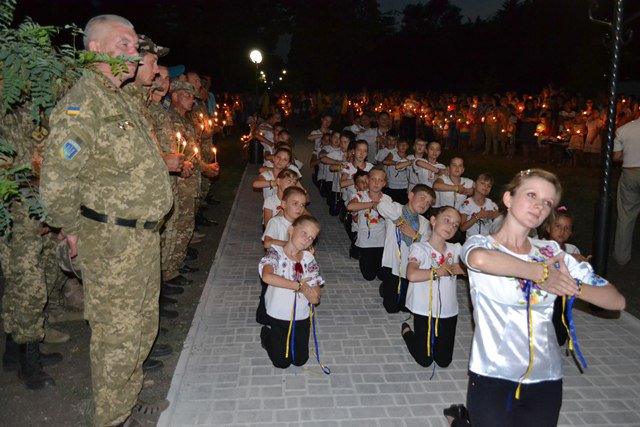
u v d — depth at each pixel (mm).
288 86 58656
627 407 4484
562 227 5090
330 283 7391
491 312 2959
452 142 23250
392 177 10234
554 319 5121
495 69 37781
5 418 4211
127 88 4465
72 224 3479
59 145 3281
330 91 54719
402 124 24188
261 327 5906
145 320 3967
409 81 49219
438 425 4219
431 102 25578
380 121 12859
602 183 6461
